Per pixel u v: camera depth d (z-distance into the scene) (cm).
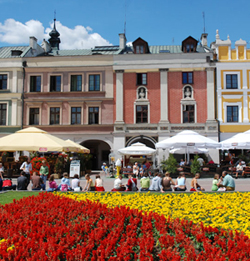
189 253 575
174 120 3488
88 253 593
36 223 760
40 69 3672
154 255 630
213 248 591
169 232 743
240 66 3453
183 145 2450
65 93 3622
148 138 3491
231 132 3409
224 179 1448
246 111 3416
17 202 1043
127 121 3541
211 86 3462
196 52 3522
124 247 602
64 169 2652
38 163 2361
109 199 1159
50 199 1096
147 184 1520
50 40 4928
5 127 3628
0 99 3669
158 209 971
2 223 785
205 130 3422
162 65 3534
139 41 3669
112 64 3594
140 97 3544
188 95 3484
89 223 754
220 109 3438
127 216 815
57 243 661
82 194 1298
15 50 3834
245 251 572
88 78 3631
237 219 832
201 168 2573
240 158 2964
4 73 3694
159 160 3422
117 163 2719
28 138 2178
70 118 3603
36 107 3653
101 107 3578
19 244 613
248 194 1246
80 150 2589
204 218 850
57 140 2338
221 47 3512
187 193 1330
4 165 2659
